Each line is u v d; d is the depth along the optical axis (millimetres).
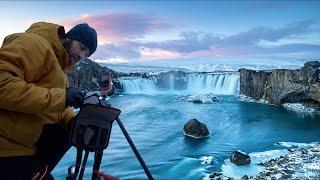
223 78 52719
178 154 20578
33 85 2455
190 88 55438
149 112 35500
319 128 28266
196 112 35531
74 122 2637
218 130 27172
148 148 21891
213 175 16438
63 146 3029
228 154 20547
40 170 2748
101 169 17875
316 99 36281
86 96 2795
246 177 15102
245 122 30406
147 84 54562
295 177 13977
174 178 16641
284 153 20141
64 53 2740
